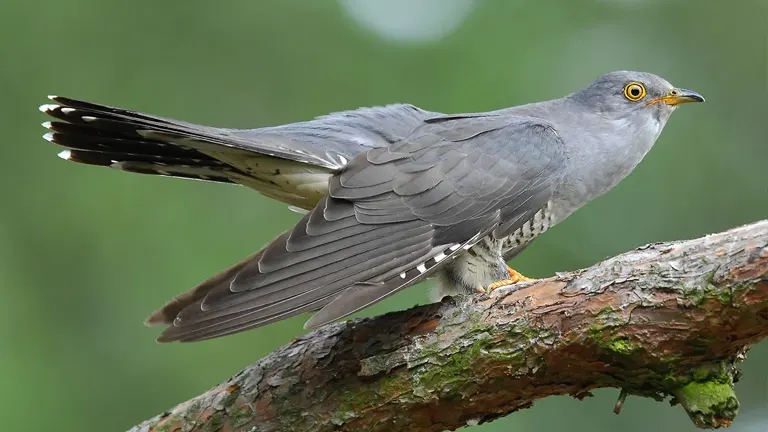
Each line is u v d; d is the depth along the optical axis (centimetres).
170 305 716
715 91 1266
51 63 1230
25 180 1188
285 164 721
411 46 1308
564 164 765
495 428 1119
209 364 1166
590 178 835
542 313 580
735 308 516
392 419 631
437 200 697
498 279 743
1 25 1219
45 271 1159
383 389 627
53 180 1191
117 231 1179
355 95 1285
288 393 654
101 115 694
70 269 1163
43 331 1125
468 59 1280
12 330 1102
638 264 558
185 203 1207
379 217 677
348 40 1316
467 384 606
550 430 1141
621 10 1308
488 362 596
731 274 516
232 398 672
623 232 1233
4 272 1129
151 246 1178
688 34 1286
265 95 1285
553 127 793
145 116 689
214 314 604
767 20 1269
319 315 590
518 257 1239
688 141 1249
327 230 655
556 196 808
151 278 1164
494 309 603
